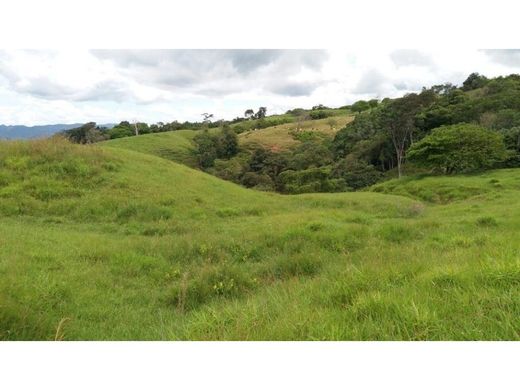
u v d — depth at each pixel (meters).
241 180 69.31
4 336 3.86
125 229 13.91
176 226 14.11
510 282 4.11
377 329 3.40
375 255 7.86
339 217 16.11
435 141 43.41
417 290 4.26
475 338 3.14
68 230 13.22
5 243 9.19
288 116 139.25
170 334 4.23
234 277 7.54
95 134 79.62
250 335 3.55
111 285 7.55
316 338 3.35
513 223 13.83
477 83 93.00
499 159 42.88
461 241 9.52
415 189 38.06
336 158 75.69
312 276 7.82
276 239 11.24
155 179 20.59
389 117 58.28
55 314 5.48
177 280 8.19
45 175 17.75
